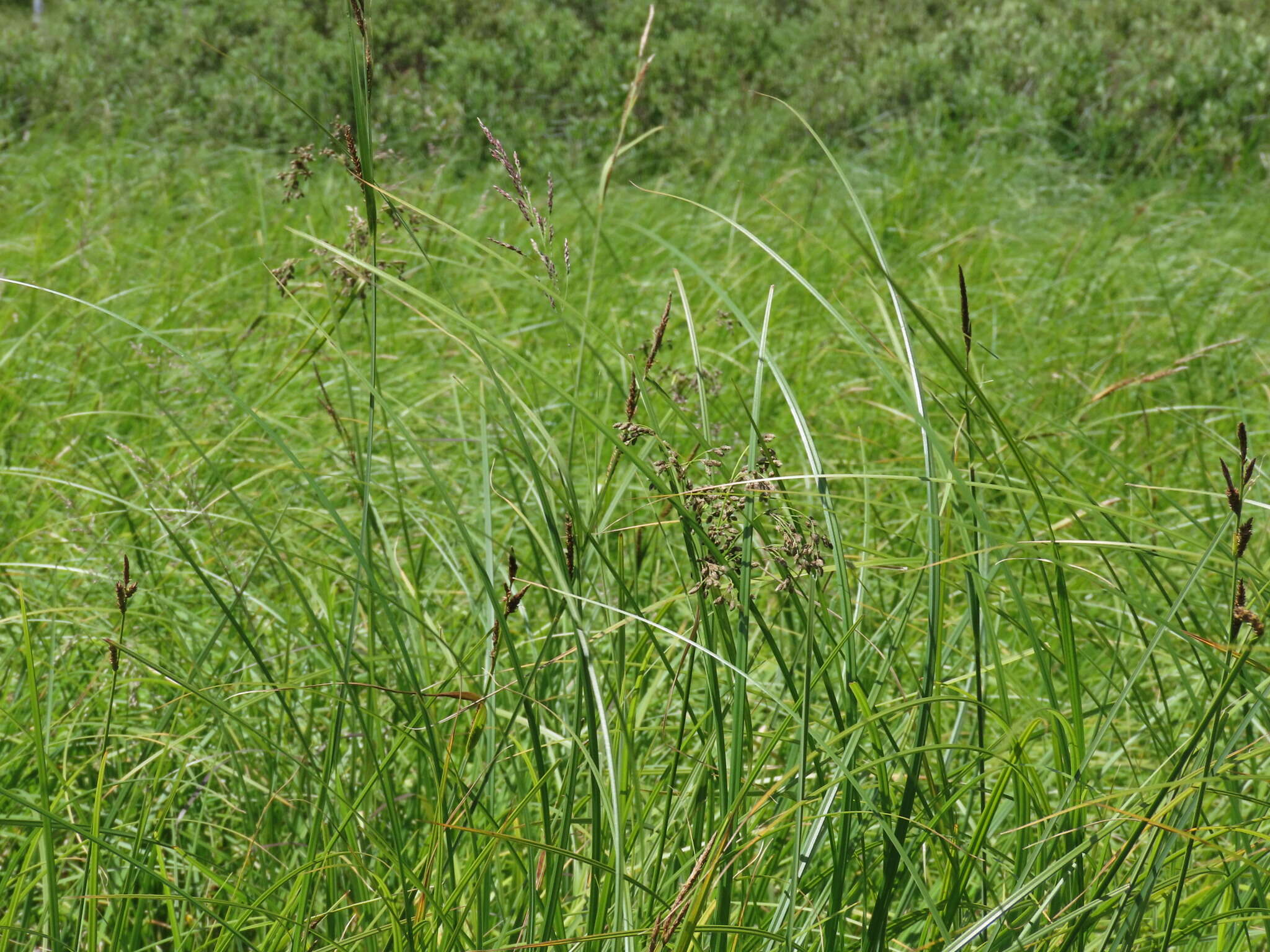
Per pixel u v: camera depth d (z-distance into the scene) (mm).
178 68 11008
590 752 1496
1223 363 4910
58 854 1970
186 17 11430
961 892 1565
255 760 2152
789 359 4859
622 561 1687
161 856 1730
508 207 7160
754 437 1563
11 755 2129
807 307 5477
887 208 7504
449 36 11508
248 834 2014
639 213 7266
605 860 1642
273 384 3990
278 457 3598
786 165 9000
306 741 1775
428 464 1574
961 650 2516
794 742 1741
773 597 2609
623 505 2990
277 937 1555
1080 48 11125
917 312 1354
